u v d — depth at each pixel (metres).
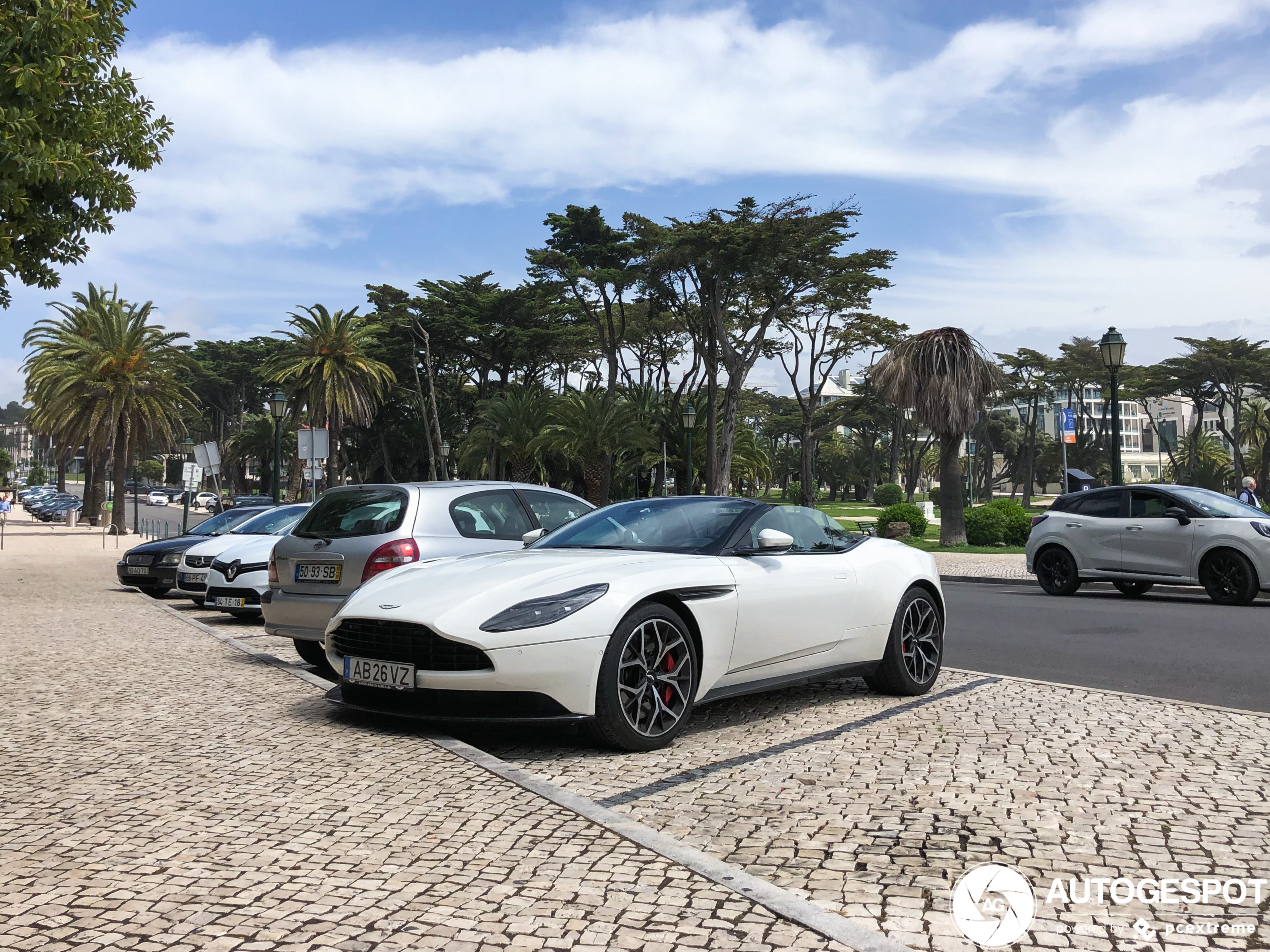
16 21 8.61
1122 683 7.00
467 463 51.50
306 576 7.30
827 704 6.08
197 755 4.66
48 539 37.44
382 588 5.35
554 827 3.51
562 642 4.59
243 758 4.61
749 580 5.39
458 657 4.68
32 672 7.19
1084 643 9.07
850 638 5.94
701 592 5.12
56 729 5.28
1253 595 11.98
